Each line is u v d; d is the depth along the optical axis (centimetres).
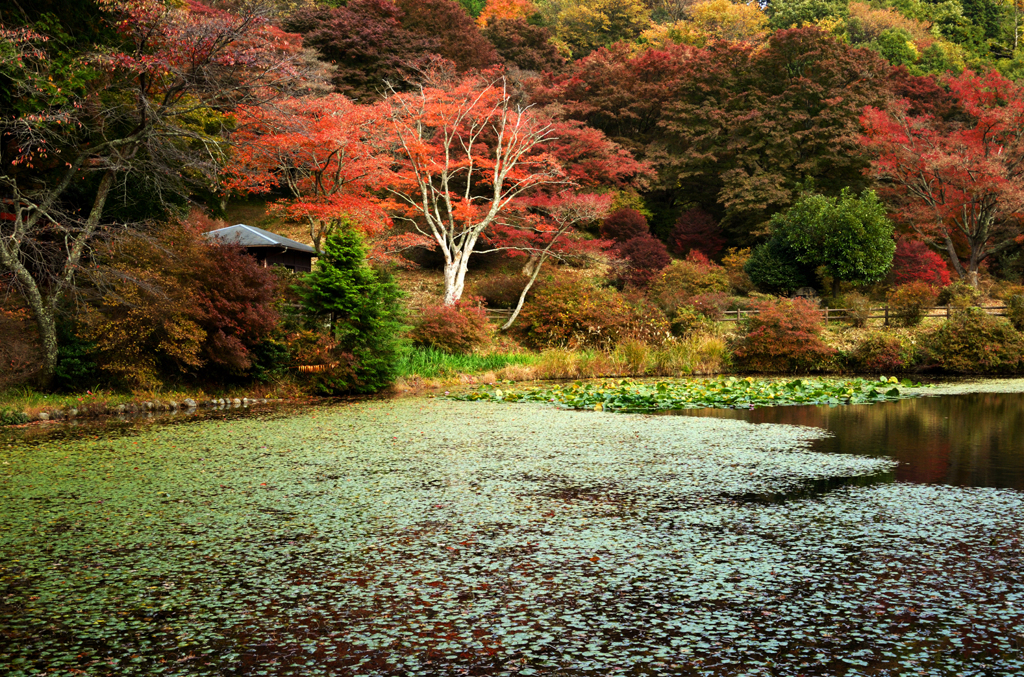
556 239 2953
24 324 1374
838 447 875
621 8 6006
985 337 2208
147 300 1361
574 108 3906
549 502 609
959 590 407
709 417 1175
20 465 773
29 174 1559
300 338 1645
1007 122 3175
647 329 2492
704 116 4031
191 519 560
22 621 372
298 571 444
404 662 327
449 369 2028
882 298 3269
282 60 1512
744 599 396
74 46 1461
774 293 3294
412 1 4162
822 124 3966
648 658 329
